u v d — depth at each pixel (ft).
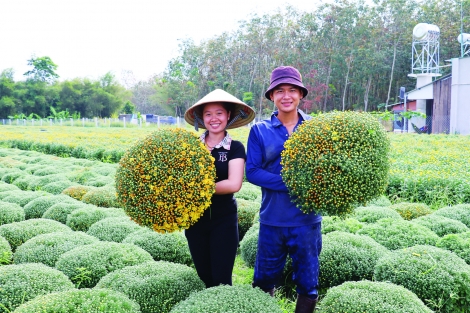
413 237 15.28
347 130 9.93
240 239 20.45
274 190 10.73
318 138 9.95
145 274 12.48
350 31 139.44
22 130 104.27
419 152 45.65
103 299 10.28
